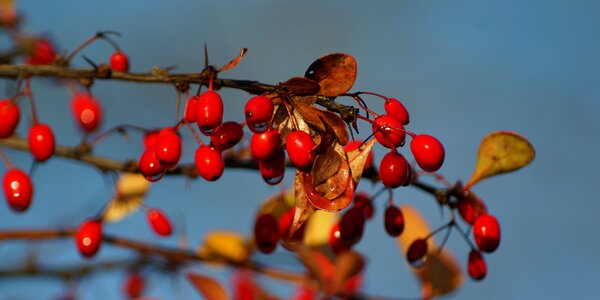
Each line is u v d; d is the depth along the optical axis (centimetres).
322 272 96
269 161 88
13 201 93
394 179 87
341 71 87
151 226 98
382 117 87
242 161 93
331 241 94
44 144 92
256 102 86
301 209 87
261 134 87
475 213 91
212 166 88
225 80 88
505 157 91
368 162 91
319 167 87
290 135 86
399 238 97
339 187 87
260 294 98
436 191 92
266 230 93
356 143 90
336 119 86
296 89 87
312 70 87
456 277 97
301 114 87
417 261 92
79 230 95
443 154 87
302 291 98
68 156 96
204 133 87
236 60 88
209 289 97
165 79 89
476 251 91
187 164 95
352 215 90
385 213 91
